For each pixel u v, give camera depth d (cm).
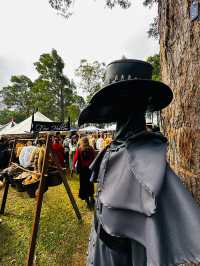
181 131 116
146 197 67
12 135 1117
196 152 105
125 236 73
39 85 4016
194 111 107
